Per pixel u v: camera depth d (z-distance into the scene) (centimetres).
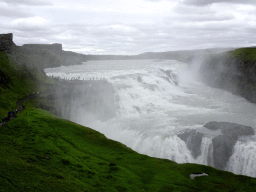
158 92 15688
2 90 11138
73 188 4209
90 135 7719
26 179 4219
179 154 8281
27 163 4916
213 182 4903
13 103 10150
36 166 4850
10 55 15850
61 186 4197
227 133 8475
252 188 4669
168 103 14125
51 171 4762
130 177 4972
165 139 8675
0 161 4700
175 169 5547
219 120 10856
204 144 8162
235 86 16962
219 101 14738
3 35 16162
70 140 6906
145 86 15288
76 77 16462
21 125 7512
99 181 4688
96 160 5709
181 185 4750
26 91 12150
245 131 8525
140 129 9775
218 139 8081
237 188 4684
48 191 3969
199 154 8156
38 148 5919
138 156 6284
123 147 6931
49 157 5469
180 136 8812
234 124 9069
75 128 8125
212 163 7888
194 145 8319
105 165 5462
